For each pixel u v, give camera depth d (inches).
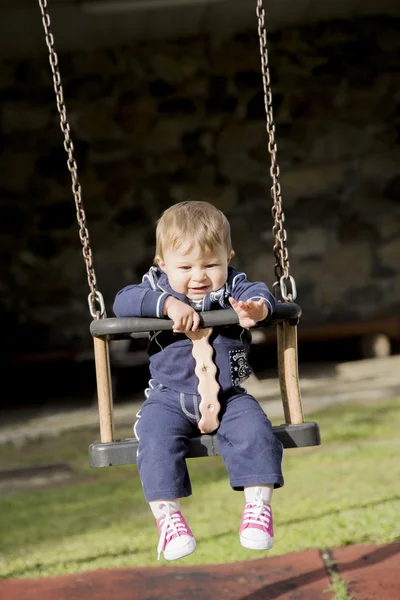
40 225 406.0
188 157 412.5
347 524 163.5
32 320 404.5
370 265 421.1
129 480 217.6
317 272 418.9
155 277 111.3
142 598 136.1
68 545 166.6
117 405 328.2
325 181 418.6
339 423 259.8
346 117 419.8
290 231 417.7
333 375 357.7
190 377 106.3
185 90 412.8
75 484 216.7
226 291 108.1
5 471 235.3
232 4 366.6
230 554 153.2
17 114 404.8
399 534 155.7
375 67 420.2
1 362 363.9
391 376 341.1
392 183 422.6
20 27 357.7
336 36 418.0
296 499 184.2
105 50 407.8
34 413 331.9
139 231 410.0
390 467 204.4
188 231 104.2
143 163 410.3
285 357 110.7
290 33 415.8
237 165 414.6
